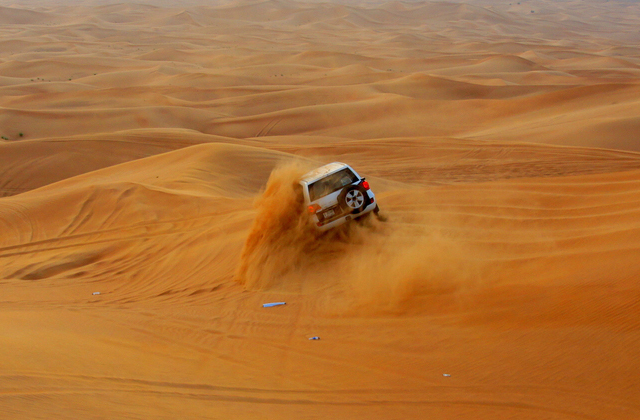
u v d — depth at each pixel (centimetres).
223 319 841
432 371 561
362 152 3375
